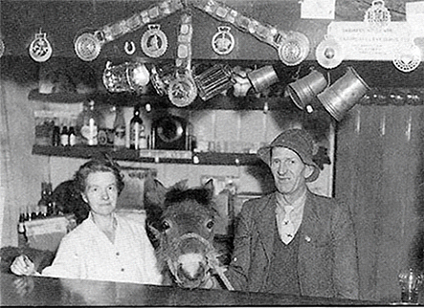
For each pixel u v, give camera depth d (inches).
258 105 86.0
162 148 88.6
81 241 80.0
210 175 87.1
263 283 77.2
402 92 78.6
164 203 78.5
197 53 74.7
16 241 82.1
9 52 76.2
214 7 73.8
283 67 77.0
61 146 88.8
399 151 82.4
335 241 79.3
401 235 81.1
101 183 84.4
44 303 73.6
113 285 75.9
